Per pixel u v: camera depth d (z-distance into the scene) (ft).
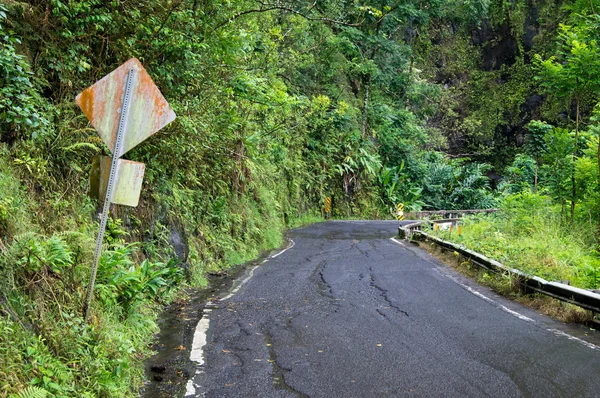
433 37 154.10
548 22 150.20
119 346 16.22
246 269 38.04
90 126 24.27
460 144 151.94
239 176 48.24
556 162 52.01
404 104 133.18
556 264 33.14
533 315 24.54
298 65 83.35
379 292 29.30
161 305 25.07
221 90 35.63
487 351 18.75
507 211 58.39
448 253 43.75
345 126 106.42
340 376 16.20
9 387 11.08
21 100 19.31
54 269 16.01
